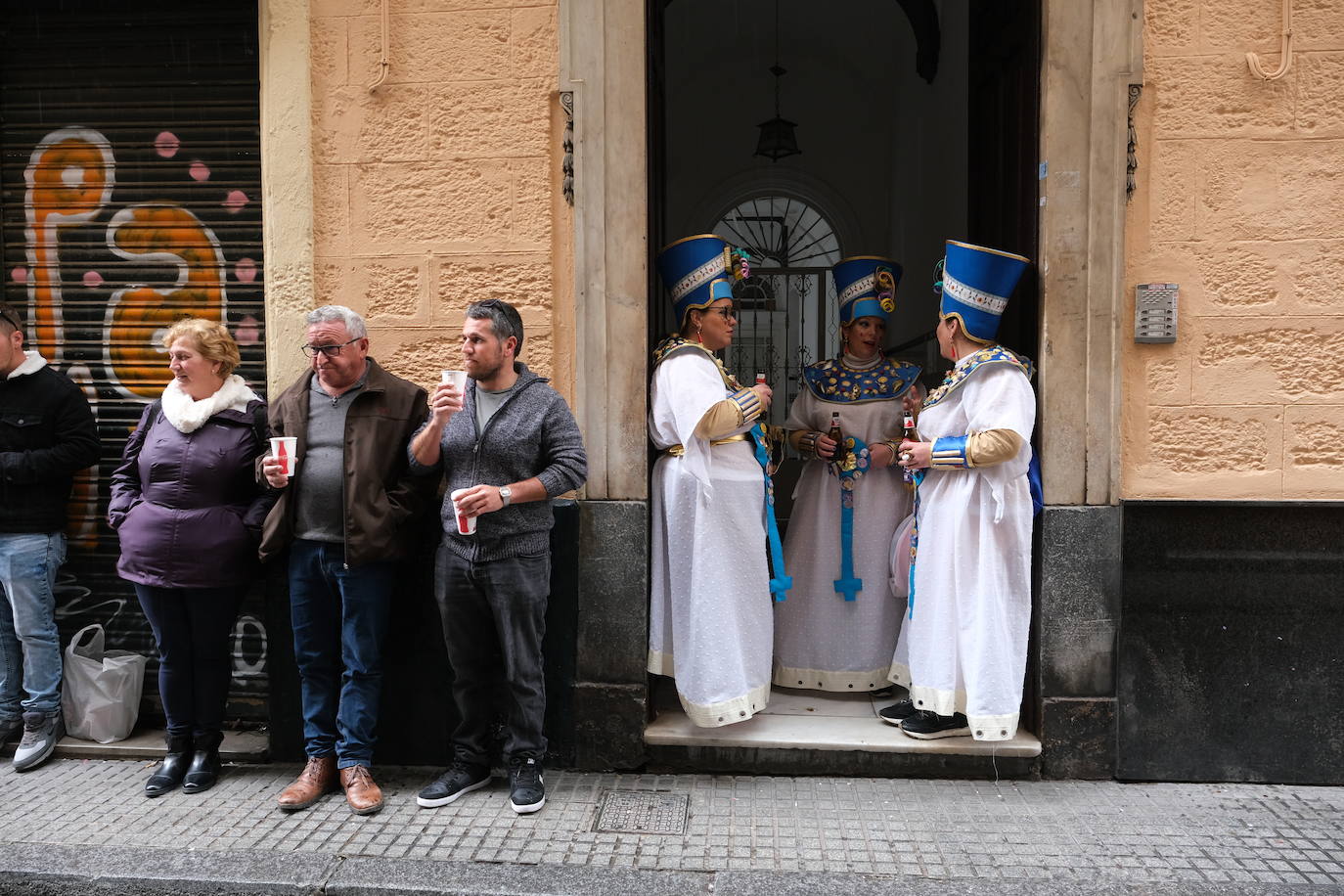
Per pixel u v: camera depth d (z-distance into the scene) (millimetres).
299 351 3436
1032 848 2764
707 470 3264
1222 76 3164
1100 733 3234
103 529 3689
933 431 3283
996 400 3059
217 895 2574
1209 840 2809
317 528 3043
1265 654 3201
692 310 3387
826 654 3762
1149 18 3166
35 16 3643
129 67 3631
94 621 3709
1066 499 3230
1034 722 3314
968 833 2857
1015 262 3152
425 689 3383
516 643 3008
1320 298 3166
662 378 3277
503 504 2859
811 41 9219
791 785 3215
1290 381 3180
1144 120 3189
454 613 3014
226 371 3266
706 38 9164
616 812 3012
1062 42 3170
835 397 3809
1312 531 3176
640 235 3311
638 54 3277
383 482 3053
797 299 9680
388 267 3414
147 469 3152
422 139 3383
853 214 9469
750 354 9695
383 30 3355
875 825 2918
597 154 3293
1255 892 2518
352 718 3088
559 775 3322
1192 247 3189
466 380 2857
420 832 2869
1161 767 3232
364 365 3117
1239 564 3191
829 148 9500
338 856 2719
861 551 3727
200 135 3617
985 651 3104
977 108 4230
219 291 3641
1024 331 3422
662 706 3635
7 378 3365
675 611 3316
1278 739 3213
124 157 3654
